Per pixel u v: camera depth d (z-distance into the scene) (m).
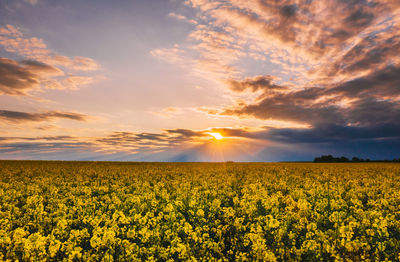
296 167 43.34
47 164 46.84
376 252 6.48
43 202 13.48
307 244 6.71
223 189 16.17
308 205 10.05
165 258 6.82
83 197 13.50
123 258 6.48
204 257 6.84
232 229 8.96
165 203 12.09
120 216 8.96
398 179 24.12
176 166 46.00
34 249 6.32
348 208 11.07
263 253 6.46
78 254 6.24
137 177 26.58
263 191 14.21
